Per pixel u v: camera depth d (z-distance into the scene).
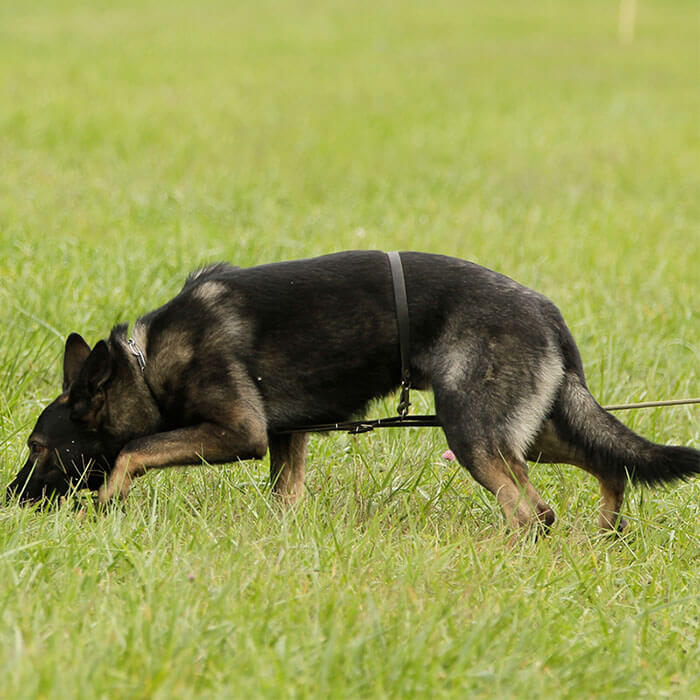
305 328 8.56
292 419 8.81
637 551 8.47
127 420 8.78
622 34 61.28
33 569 6.96
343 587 6.99
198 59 44.56
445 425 8.47
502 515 8.66
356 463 9.95
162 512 8.66
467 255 17.56
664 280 16.78
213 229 18.19
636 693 6.14
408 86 40.59
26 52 42.53
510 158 28.12
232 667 5.91
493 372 8.34
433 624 6.40
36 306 12.87
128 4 64.06
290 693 5.61
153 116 30.81
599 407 8.59
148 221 19.19
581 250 18.34
